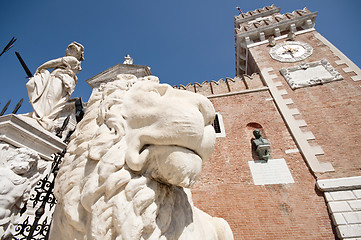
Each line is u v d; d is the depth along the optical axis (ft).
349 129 21.70
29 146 7.35
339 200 17.22
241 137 24.43
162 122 3.49
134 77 5.41
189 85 34.47
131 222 3.01
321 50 32.94
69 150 4.30
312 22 40.86
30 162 6.69
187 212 4.20
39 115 9.67
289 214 17.57
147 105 3.89
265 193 19.19
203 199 19.92
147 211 3.22
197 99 3.81
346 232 15.55
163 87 4.29
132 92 4.42
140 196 3.25
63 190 3.74
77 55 13.44
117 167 3.43
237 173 21.16
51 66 11.84
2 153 6.15
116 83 4.85
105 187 3.29
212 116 3.98
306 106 25.22
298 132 22.97
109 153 3.53
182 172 3.26
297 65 31.48
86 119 4.58
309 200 18.06
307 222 16.92
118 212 3.06
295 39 38.14
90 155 3.60
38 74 11.11
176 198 4.19
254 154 22.48
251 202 18.84
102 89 5.16
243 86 31.96
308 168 20.11
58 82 11.18
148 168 3.61
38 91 10.28
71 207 3.45
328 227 16.40
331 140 21.40
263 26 44.88
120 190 3.33
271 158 21.65
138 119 3.83
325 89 26.25
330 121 22.99
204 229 4.65
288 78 29.30
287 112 25.23
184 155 3.34
